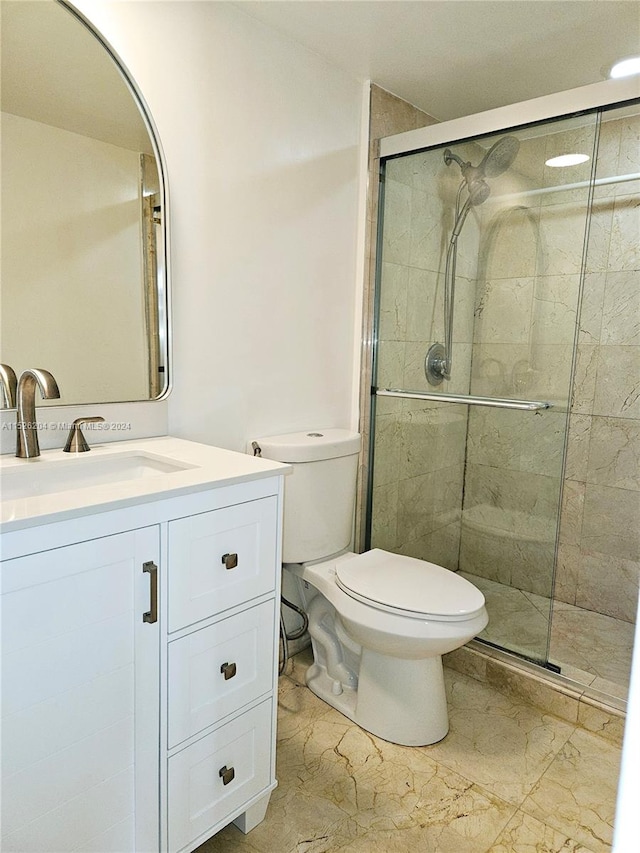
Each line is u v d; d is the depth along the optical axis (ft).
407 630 4.89
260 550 4.12
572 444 8.10
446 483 7.48
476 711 6.02
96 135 4.47
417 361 7.32
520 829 4.51
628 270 7.43
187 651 3.70
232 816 4.17
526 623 6.52
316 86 6.24
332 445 5.96
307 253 6.41
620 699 5.69
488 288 6.72
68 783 3.15
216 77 5.23
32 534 2.83
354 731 5.64
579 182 5.88
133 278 4.80
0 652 2.79
